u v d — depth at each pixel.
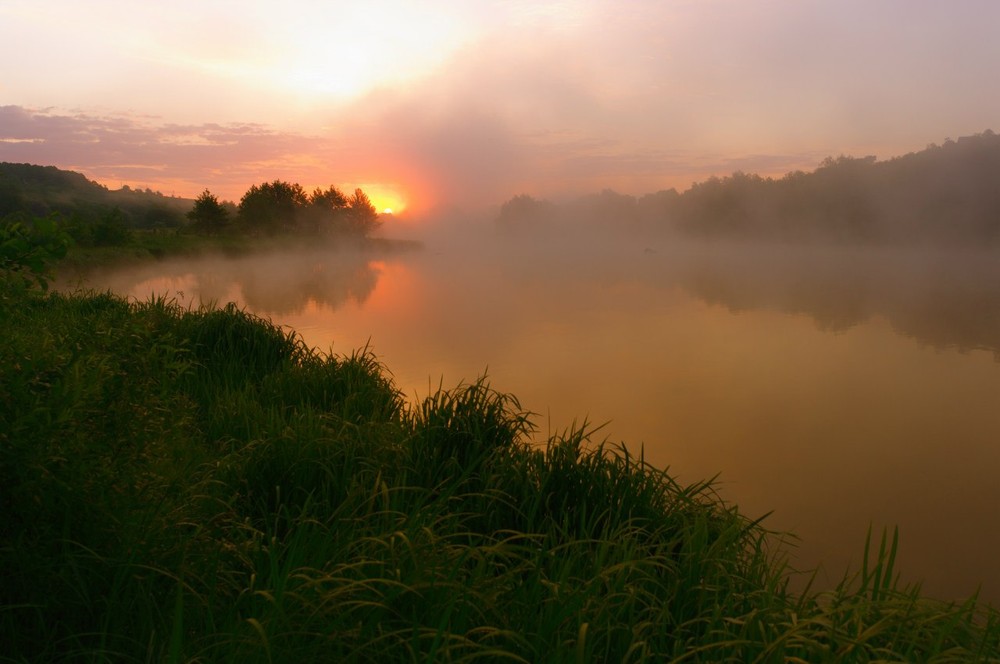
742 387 10.27
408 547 2.06
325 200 83.38
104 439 2.31
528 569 2.24
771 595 2.14
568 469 3.17
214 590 1.95
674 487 3.19
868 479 6.33
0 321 2.38
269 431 3.55
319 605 1.73
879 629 1.68
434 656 1.54
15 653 1.65
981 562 4.70
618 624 1.90
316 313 19.17
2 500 1.79
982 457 6.96
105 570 1.91
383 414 4.66
